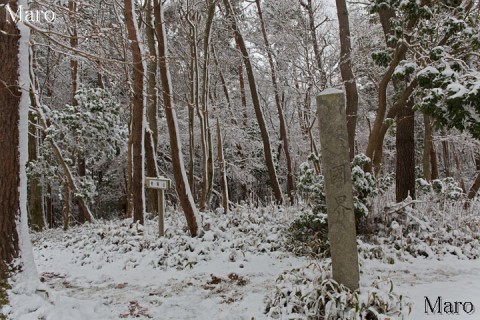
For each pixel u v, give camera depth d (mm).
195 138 17562
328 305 3920
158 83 11602
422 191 9227
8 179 4535
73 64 15141
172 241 7539
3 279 4379
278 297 4445
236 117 18750
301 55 15344
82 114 13461
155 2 7855
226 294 5242
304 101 16125
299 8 15492
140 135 9961
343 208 4082
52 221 19953
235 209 9281
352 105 9758
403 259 6336
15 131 4613
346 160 4082
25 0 4859
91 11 10727
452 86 5473
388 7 7582
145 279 6211
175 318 4539
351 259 4086
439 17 7887
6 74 4539
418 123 18031
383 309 3947
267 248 7035
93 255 7887
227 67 16938
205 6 12133
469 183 21141
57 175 14492
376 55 8031
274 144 21250
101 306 4934
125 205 21844
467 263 6180
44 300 4461
